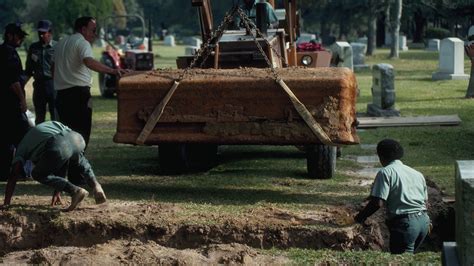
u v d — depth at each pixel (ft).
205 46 49.08
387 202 34.91
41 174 39.88
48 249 35.86
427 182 46.80
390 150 35.63
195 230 38.19
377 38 322.55
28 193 46.39
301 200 44.52
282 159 59.26
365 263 32.42
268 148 64.64
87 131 48.67
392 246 34.96
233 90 44.09
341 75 43.42
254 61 51.93
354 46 161.27
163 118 45.19
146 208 41.73
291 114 43.68
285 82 43.45
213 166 56.54
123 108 45.70
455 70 128.77
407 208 34.55
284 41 56.13
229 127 44.45
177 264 32.96
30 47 65.67
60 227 39.06
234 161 58.65
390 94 82.74
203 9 57.00
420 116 79.10
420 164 56.54
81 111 48.32
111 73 47.26
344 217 39.09
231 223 38.42
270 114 43.96
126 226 38.55
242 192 47.03
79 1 261.85
